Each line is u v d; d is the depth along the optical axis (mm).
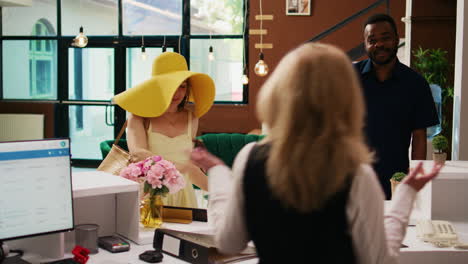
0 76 10312
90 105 10078
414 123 3123
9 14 10211
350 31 8812
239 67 9406
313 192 1263
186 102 3297
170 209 2635
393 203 1484
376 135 3090
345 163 1260
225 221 1422
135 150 2973
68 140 2113
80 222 2477
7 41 10266
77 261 2164
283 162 1280
